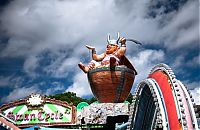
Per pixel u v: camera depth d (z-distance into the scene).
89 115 13.34
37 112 32.34
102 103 13.45
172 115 7.70
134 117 10.00
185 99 7.85
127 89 14.27
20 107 32.53
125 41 15.14
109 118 13.45
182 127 7.38
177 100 7.70
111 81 13.89
